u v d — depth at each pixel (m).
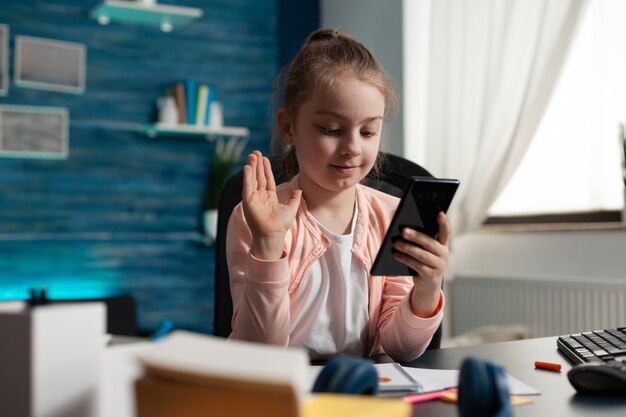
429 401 0.71
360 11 3.90
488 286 3.13
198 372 0.38
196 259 3.87
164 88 3.81
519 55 2.98
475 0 3.19
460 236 3.31
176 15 3.63
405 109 3.61
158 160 3.79
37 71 3.51
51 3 3.55
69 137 3.59
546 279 2.87
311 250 1.14
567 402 0.71
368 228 1.21
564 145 2.97
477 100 3.19
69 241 3.58
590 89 2.84
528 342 1.11
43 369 0.45
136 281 3.73
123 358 0.50
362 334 1.16
